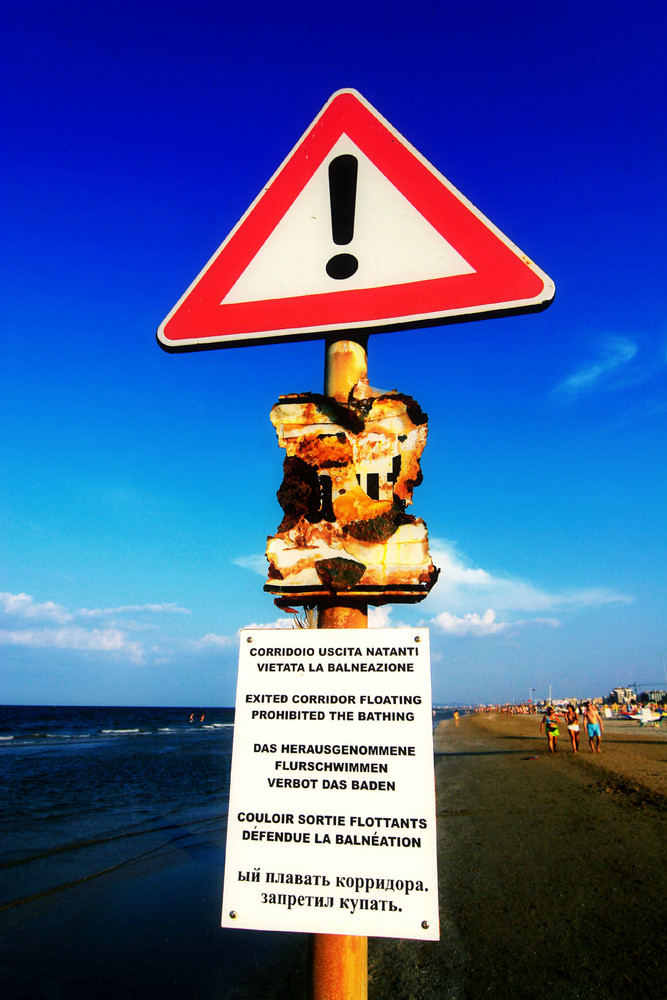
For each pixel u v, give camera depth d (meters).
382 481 1.43
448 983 5.11
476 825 11.04
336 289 1.60
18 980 5.70
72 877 8.98
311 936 1.29
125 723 85.50
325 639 1.39
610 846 9.04
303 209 1.68
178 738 49.59
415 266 1.58
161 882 8.71
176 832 12.05
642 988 4.88
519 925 6.23
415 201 1.62
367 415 1.47
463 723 76.94
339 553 1.39
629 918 6.27
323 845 1.30
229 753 32.91
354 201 1.65
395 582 1.37
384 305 1.56
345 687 1.37
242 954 6.26
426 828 1.28
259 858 1.32
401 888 1.26
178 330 1.68
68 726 73.69
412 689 1.34
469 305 1.52
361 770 1.32
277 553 1.43
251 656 1.42
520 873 7.92
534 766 20.27
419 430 1.45
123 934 6.80
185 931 6.88
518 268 1.52
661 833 9.69
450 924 6.35
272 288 1.64
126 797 17.02
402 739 1.33
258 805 1.34
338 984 1.23
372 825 1.29
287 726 1.37
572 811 11.84
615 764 19.94
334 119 1.72
